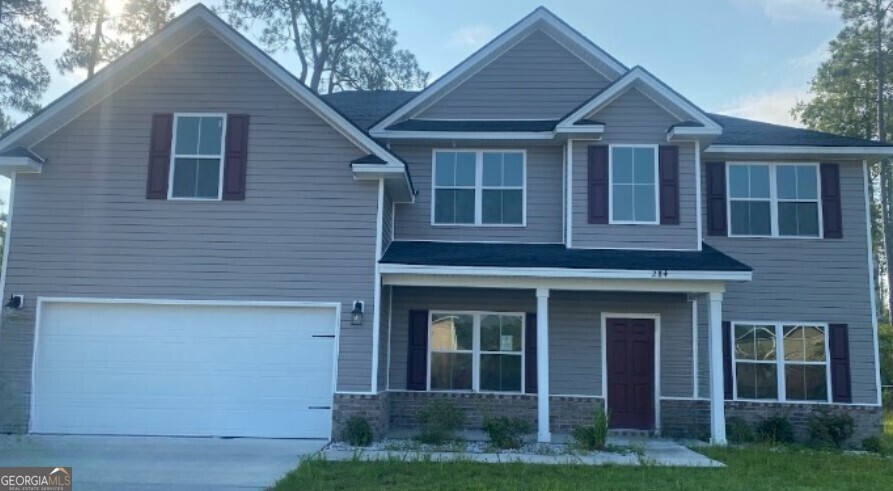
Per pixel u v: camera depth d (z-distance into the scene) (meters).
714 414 12.33
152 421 12.60
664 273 12.25
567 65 15.52
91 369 12.70
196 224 12.89
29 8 25.41
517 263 12.56
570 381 14.37
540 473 9.43
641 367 14.41
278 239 12.83
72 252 12.87
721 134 13.98
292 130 13.08
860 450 13.37
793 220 14.77
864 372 14.36
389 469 9.52
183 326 12.80
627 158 13.88
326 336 12.67
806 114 33.66
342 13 28.67
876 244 37.19
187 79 13.27
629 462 10.39
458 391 14.38
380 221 12.83
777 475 9.70
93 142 13.14
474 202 14.67
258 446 11.66
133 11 26.61
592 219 13.73
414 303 14.66
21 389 12.60
